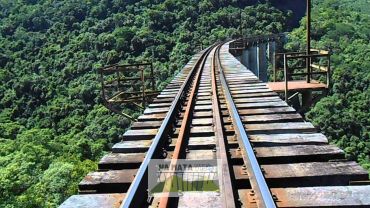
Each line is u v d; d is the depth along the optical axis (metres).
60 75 71.00
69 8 94.56
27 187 21.48
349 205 3.60
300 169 4.55
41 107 60.50
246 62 42.62
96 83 58.25
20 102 62.34
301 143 5.62
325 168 4.52
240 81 13.36
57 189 20.42
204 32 86.69
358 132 43.91
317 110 47.16
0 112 61.69
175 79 15.58
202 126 7.22
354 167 4.52
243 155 4.97
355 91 51.78
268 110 8.11
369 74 54.62
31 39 88.44
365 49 72.81
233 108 7.50
